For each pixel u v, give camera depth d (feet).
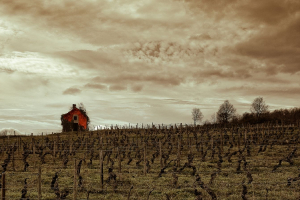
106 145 127.65
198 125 181.98
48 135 187.52
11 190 58.44
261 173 70.85
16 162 97.45
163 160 92.53
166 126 164.04
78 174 65.16
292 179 58.08
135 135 155.22
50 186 61.57
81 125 234.38
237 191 55.01
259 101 321.73
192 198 51.34
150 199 50.88
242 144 119.75
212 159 91.61
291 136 133.59
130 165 85.71
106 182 62.23
